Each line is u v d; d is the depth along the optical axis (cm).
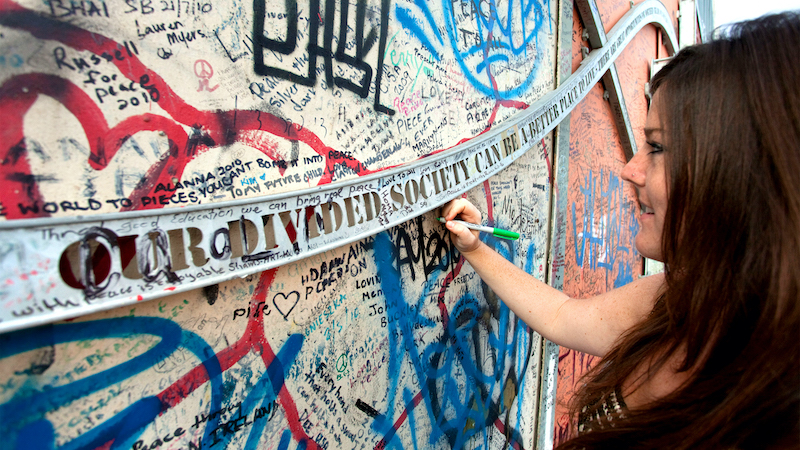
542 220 152
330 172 75
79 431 48
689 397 50
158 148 53
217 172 59
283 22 66
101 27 47
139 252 48
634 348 70
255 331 66
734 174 48
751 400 44
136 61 50
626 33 204
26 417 44
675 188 55
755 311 49
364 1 79
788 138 44
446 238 109
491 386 134
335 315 80
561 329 93
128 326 51
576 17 169
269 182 66
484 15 115
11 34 41
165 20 53
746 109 47
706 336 53
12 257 39
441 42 100
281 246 64
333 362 80
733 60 49
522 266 143
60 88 45
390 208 84
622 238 228
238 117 61
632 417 53
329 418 81
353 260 83
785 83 45
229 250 57
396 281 94
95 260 46
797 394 41
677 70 56
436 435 112
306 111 71
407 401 101
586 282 195
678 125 54
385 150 87
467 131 112
